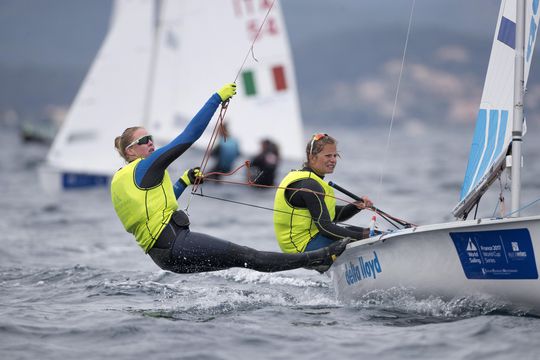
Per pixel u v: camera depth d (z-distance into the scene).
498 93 17.28
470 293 15.92
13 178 70.06
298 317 16.61
